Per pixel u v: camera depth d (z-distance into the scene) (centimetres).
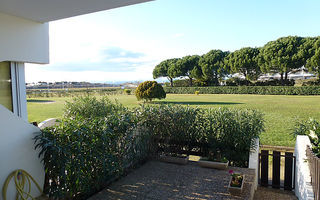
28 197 253
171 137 453
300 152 327
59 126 271
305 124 504
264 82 2755
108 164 311
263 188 389
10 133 235
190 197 288
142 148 414
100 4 363
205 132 423
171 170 385
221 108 450
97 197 289
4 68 458
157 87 1872
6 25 407
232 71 3008
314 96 2127
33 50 461
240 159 411
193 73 3266
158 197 289
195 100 2075
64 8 380
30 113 1316
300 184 316
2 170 228
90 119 323
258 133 416
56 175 255
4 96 459
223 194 296
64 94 2642
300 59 2456
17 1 346
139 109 443
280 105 1544
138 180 343
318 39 2361
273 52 2605
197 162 427
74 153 257
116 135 332
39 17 430
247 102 1795
